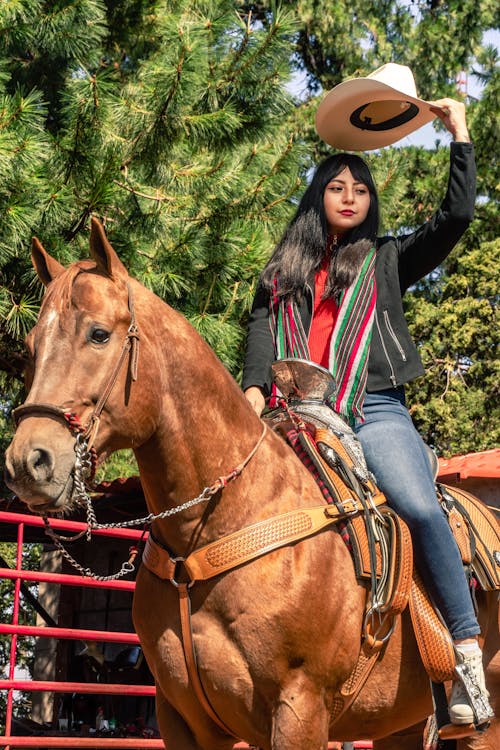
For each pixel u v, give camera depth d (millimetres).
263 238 10250
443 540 3336
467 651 3291
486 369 20250
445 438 19844
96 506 9789
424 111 3850
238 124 9727
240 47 10102
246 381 3646
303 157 10664
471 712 3238
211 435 3023
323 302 3664
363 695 3271
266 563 2955
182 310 10141
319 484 3225
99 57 11641
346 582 3104
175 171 9562
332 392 3430
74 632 5059
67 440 2664
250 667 2910
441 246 3572
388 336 3529
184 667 2982
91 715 10711
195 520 2998
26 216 8180
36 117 8484
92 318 2779
